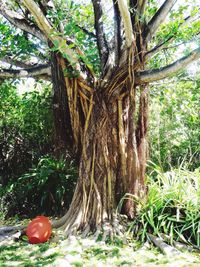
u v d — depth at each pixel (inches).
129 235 161.2
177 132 283.1
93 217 169.2
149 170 222.7
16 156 260.4
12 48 229.5
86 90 183.6
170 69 162.1
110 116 179.2
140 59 173.6
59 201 213.5
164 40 204.5
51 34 161.3
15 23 209.6
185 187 173.5
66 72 177.2
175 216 163.5
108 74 179.8
